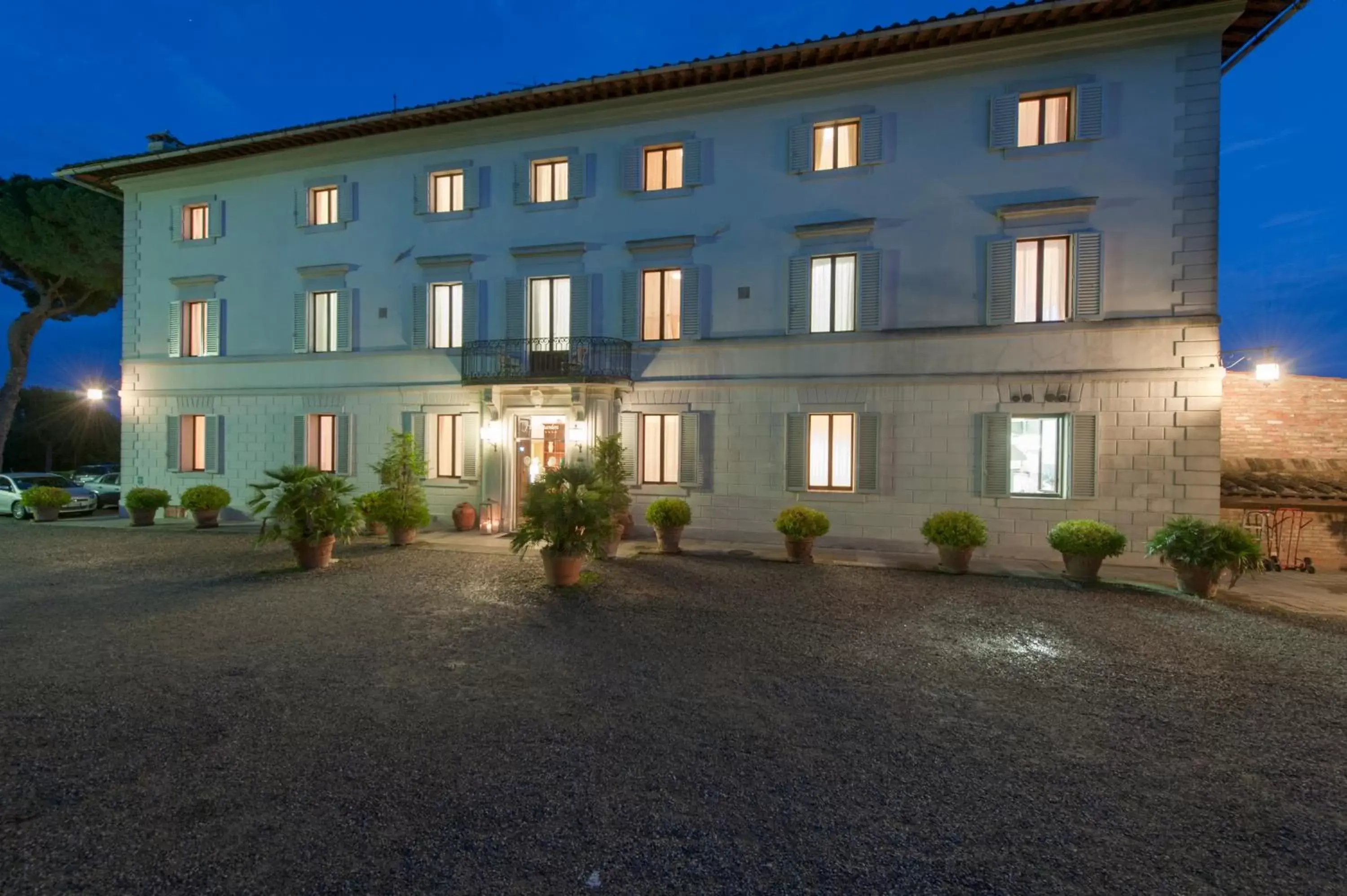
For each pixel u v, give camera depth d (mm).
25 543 13133
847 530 12727
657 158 13984
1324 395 12633
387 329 15406
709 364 13438
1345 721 4848
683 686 5406
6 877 2844
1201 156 10969
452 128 14758
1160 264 11172
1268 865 3080
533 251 14281
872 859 3061
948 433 12203
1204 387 10992
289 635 6758
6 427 22875
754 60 12312
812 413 12938
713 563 11086
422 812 3410
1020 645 6648
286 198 16125
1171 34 10953
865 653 6355
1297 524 11547
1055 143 11617
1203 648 6590
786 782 3793
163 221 17078
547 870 2936
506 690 5242
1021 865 3027
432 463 15281
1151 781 3896
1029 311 11953
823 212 12789
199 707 4840
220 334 16547
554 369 14180
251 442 16391
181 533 14578
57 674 5523
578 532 9133
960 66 11930
